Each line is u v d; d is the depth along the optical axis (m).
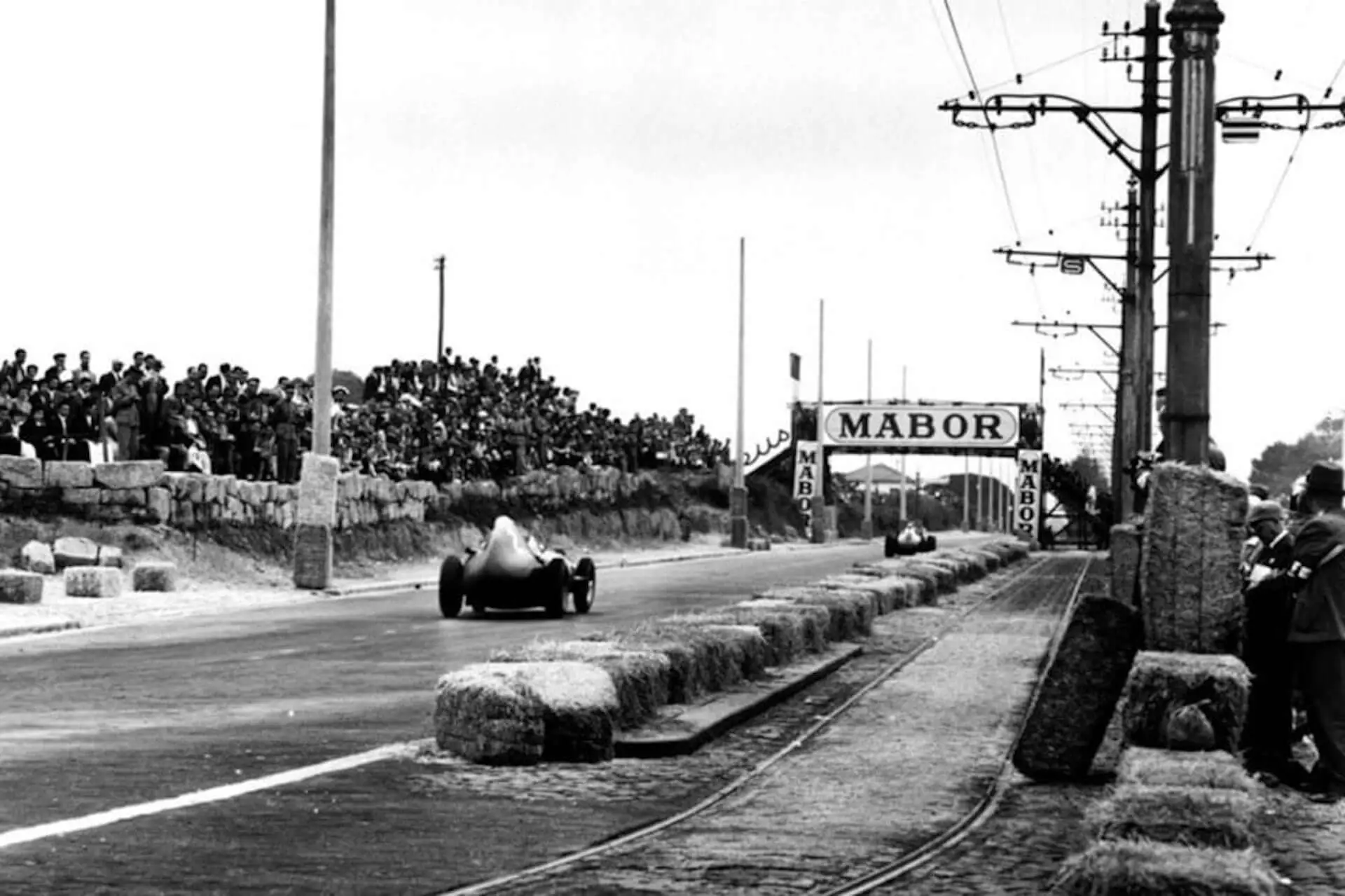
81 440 45.56
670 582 54.50
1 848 11.47
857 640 31.45
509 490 73.69
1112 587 30.91
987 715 20.47
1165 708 13.37
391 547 59.41
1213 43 18.80
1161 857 9.26
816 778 15.39
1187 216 18.69
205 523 47.81
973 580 56.31
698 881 10.85
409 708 20.22
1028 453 123.25
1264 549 15.90
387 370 67.69
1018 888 10.80
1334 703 14.96
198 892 10.26
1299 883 11.19
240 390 53.34
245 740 17.20
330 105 45.12
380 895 10.29
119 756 15.97
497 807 13.50
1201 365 18.52
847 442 124.12
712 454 114.81
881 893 10.60
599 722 16.02
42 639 30.61
